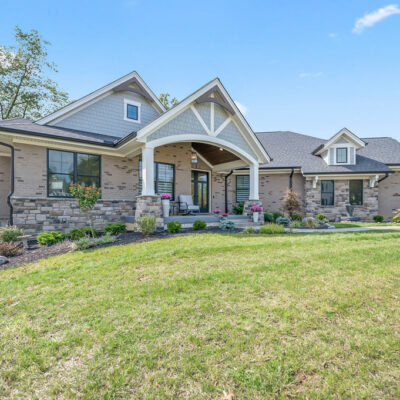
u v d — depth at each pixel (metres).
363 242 7.22
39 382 2.17
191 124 10.08
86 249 6.51
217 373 2.20
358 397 1.95
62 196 9.67
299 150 18.48
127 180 11.32
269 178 16.95
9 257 6.18
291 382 2.10
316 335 2.70
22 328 2.94
